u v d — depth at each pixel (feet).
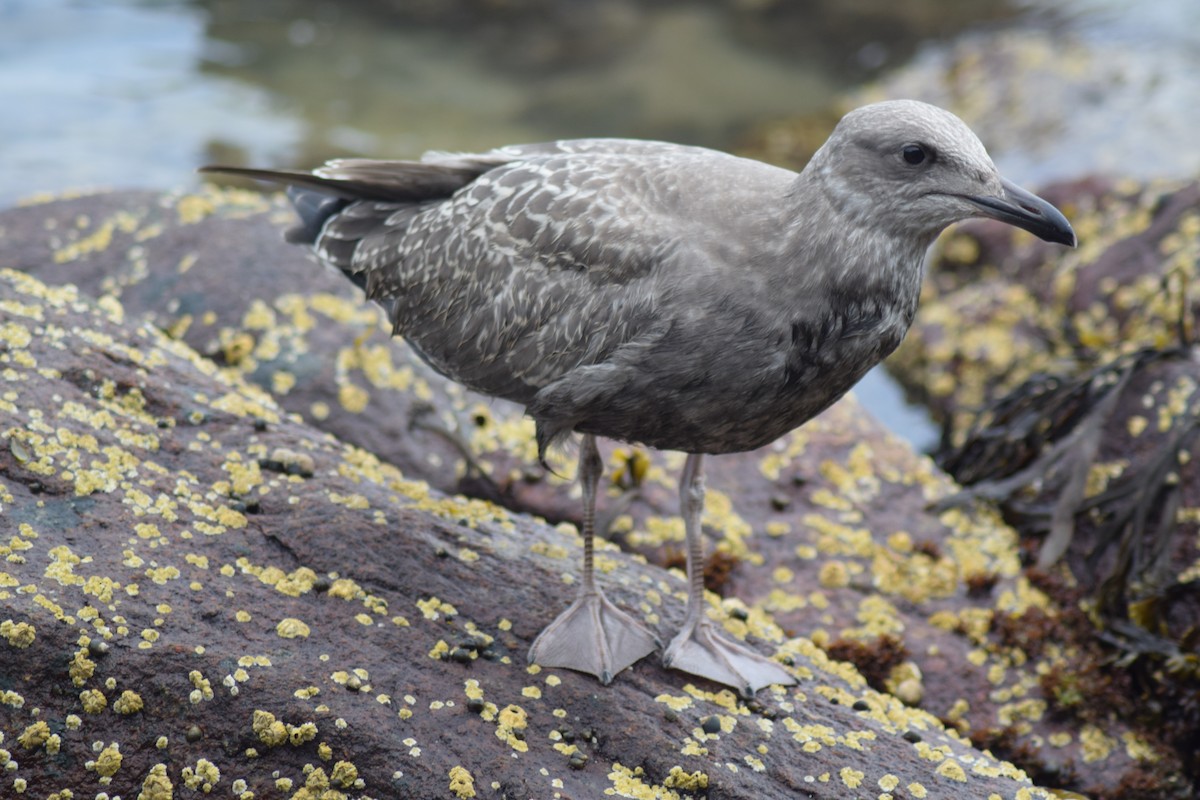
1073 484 31.99
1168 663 29.01
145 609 22.16
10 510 23.06
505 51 67.36
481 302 25.25
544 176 24.91
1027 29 66.64
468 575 25.40
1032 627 29.94
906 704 28.63
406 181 26.76
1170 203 41.04
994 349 41.78
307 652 22.61
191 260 34.65
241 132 56.75
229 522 24.64
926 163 22.53
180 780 21.18
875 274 22.90
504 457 32.50
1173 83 57.72
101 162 53.01
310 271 34.45
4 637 20.99
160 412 26.81
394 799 21.42
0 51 62.39
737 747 23.30
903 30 69.46
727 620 27.22
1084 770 28.12
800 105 62.54
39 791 20.80
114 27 66.28
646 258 23.32
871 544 31.17
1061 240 22.20
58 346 26.84
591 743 22.84
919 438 42.06
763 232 22.98
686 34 69.46
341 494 26.14
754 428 24.18
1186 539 31.30
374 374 32.96
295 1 71.20
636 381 23.44
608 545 28.53
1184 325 34.19
